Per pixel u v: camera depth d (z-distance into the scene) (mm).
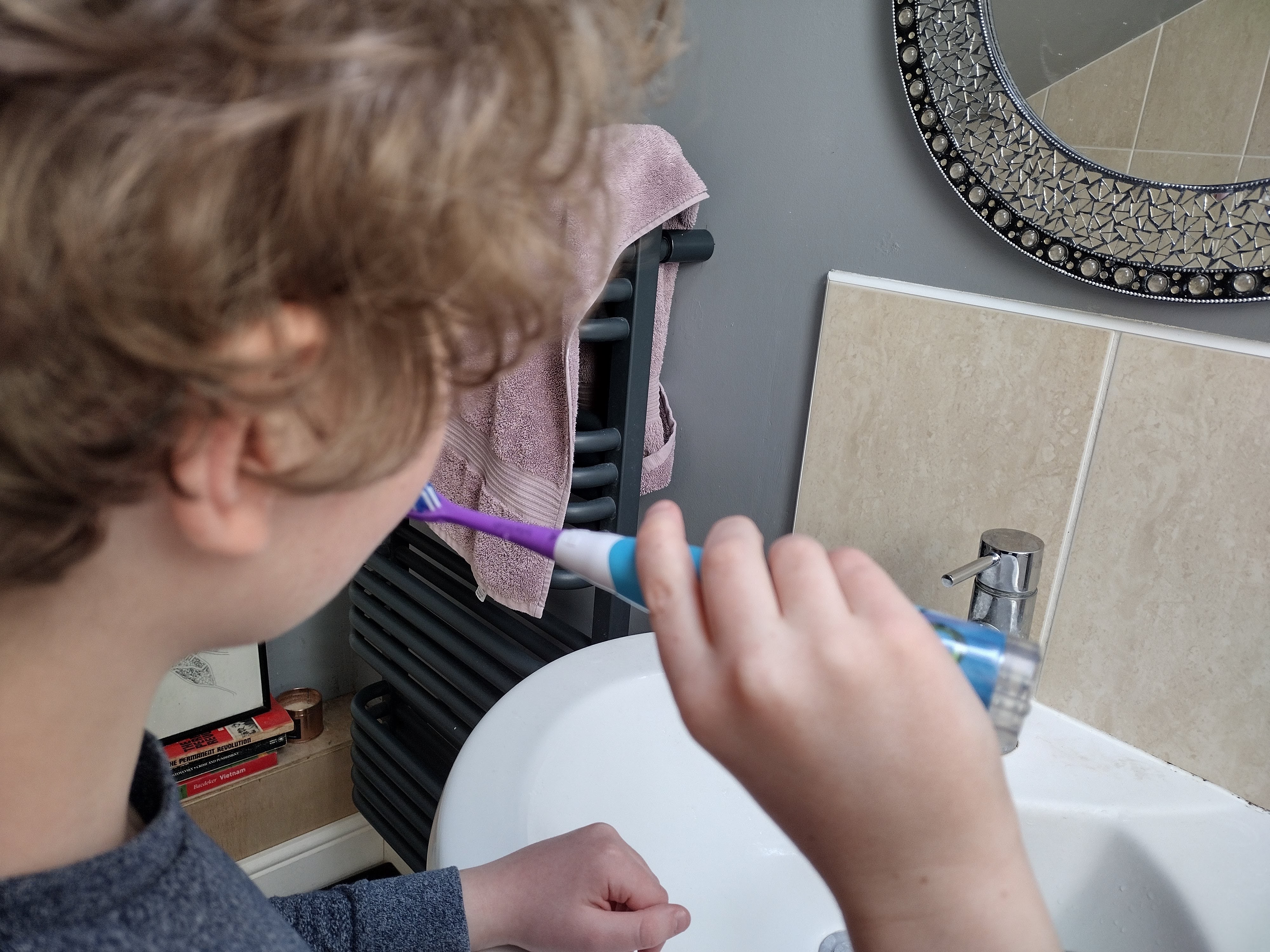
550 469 883
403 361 273
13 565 267
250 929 350
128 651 312
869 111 776
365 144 240
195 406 256
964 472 759
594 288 729
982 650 372
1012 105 667
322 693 1607
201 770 1391
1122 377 659
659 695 741
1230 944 559
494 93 258
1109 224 639
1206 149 586
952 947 332
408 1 247
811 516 885
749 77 860
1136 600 686
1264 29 548
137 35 223
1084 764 695
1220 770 668
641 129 830
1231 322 616
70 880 302
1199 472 636
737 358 936
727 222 913
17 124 224
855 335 810
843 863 341
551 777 655
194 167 226
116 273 231
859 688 316
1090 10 615
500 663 1107
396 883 571
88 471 256
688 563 345
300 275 251
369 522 330
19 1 219
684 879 699
